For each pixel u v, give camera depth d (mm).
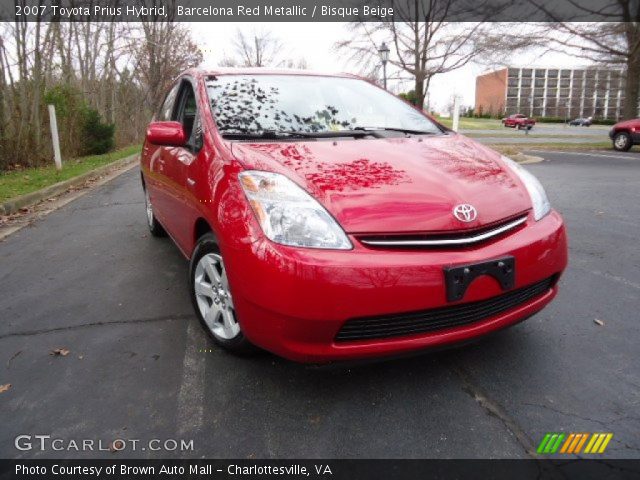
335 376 2373
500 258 2119
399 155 2562
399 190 2189
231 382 2340
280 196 2119
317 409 2131
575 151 15781
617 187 7836
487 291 2102
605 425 2008
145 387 2318
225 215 2232
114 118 21859
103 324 3006
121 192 8398
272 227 2039
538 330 2834
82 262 4289
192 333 2854
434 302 2002
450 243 2066
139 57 25703
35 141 11773
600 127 53062
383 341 2023
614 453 1854
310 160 2406
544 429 1988
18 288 3689
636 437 1938
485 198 2270
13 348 2729
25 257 4523
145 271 3979
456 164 2543
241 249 2090
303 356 2018
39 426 2061
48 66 13258
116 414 2125
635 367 2434
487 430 1984
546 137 26266
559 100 99688
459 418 2059
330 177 2240
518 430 1983
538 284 2375
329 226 2014
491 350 2609
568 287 3510
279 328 2004
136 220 5988
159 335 2838
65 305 3322
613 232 5023
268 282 1980
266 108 3086
